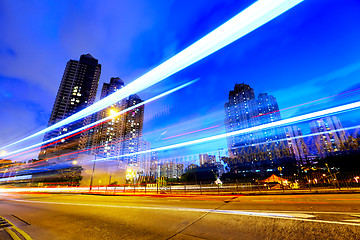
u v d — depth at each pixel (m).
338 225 5.31
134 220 7.49
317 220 5.92
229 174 89.75
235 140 138.88
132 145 152.00
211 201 12.08
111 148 131.38
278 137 121.94
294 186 20.52
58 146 111.56
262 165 99.12
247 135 134.50
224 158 115.25
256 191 18.12
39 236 5.85
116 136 137.38
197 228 5.95
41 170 54.91
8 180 55.97
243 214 7.41
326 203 9.05
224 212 8.04
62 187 42.97
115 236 5.62
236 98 149.50
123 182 56.44
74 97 127.88
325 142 135.00
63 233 6.12
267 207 8.66
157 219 7.46
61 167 51.44
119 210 9.99
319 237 4.61
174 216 7.85
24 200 17.39
